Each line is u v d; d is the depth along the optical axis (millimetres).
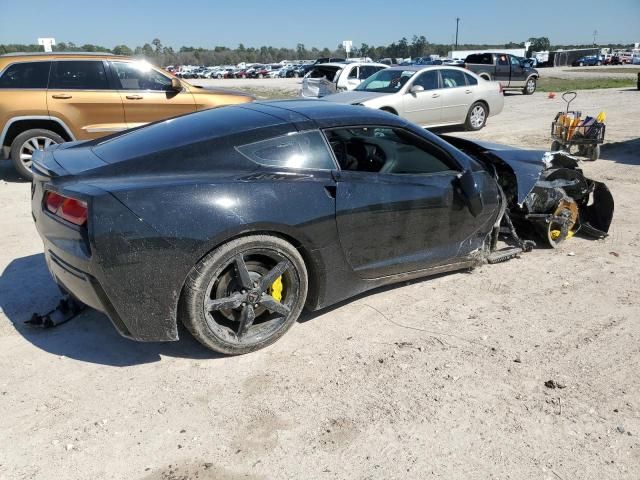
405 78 12023
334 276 3555
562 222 5016
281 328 3381
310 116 3559
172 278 2895
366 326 3656
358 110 3803
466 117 12836
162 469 2418
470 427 2676
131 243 2785
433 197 3896
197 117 3705
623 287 4266
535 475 2381
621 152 9930
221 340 3152
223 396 2916
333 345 3422
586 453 2508
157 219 2830
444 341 3467
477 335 3539
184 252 2883
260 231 3119
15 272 4500
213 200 2973
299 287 3381
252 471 2410
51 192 3113
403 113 11688
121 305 2859
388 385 3008
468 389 2971
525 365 3201
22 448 2521
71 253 2889
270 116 3535
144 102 8391
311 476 2381
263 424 2703
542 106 18203
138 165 3074
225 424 2703
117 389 2967
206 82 42719
